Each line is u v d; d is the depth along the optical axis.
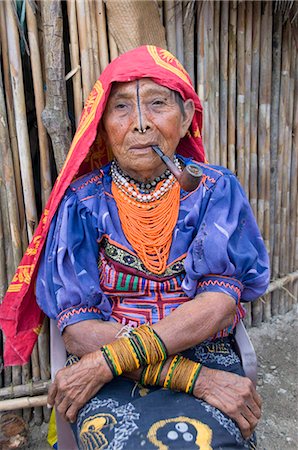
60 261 1.39
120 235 1.43
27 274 1.54
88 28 1.64
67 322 1.37
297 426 1.95
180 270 1.43
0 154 1.66
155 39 1.73
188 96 1.42
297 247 2.62
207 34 1.91
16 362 1.67
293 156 2.46
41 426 1.97
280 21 2.17
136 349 1.25
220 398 1.25
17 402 1.87
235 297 1.38
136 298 1.44
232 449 1.18
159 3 1.76
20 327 1.60
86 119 1.41
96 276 1.42
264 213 2.38
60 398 1.29
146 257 1.41
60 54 1.58
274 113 2.30
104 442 1.16
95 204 1.44
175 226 1.43
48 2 1.53
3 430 1.81
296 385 2.16
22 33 1.60
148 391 1.31
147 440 1.13
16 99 1.63
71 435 1.40
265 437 1.90
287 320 2.59
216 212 1.41
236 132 2.17
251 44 2.10
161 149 1.36
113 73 1.34
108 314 1.40
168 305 1.43
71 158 1.42
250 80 2.13
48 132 1.64
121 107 1.36
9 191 1.70
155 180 1.43
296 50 2.29
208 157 2.06
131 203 1.43
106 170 1.51
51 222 1.45
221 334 1.45
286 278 2.55
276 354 2.34
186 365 1.29
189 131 1.57
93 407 1.26
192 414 1.21
